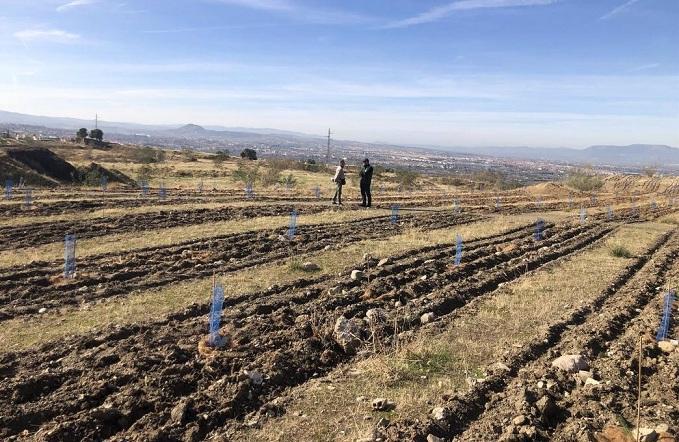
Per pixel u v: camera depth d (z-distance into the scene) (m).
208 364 7.14
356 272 12.24
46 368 7.09
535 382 7.05
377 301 10.41
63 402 6.20
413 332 8.97
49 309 9.44
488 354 8.11
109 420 5.90
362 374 7.32
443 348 8.25
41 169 37.62
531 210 30.94
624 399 6.77
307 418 6.15
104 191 29.59
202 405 6.20
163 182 39.69
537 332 9.07
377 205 27.23
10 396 6.28
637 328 9.58
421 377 7.24
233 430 5.86
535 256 15.81
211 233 16.78
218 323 8.16
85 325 8.73
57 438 5.50
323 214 22.16
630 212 33.56
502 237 19.53
